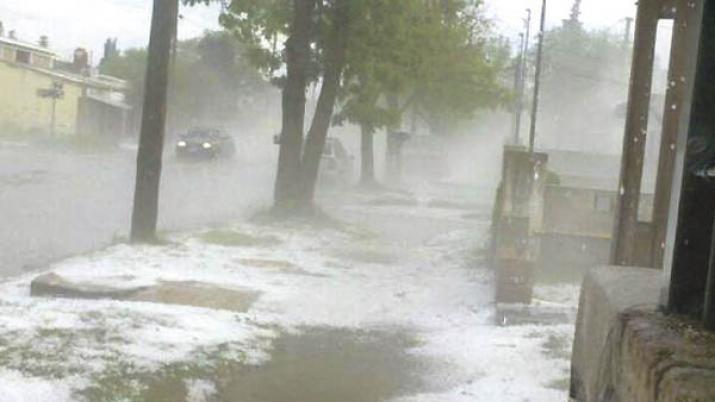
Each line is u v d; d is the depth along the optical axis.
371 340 8.03
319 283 10.61
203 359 6.66
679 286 2.82
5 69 50.62
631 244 7.97
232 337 7.47
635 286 3.37
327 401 6.10
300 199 17.56
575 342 3.90
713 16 2.73
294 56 17.50
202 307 8.62
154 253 11.57
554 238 11.84
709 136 2.73
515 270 9.46
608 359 3.00
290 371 6.81
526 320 8.81
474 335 8.21
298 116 17.56
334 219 17.88
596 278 3.63
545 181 10.67
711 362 2.28
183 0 18.08
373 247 14.64
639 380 2.50
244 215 18.28
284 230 15.61
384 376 6.83
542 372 6.82
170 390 5.91
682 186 2.79
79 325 7.10
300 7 17.53
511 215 9.48
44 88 51.88
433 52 21.44
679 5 7.55
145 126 12.38
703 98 2.73
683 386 2.11
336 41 18.03
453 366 7.15
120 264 10.50
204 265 11.05
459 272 12.19
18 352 6.12
